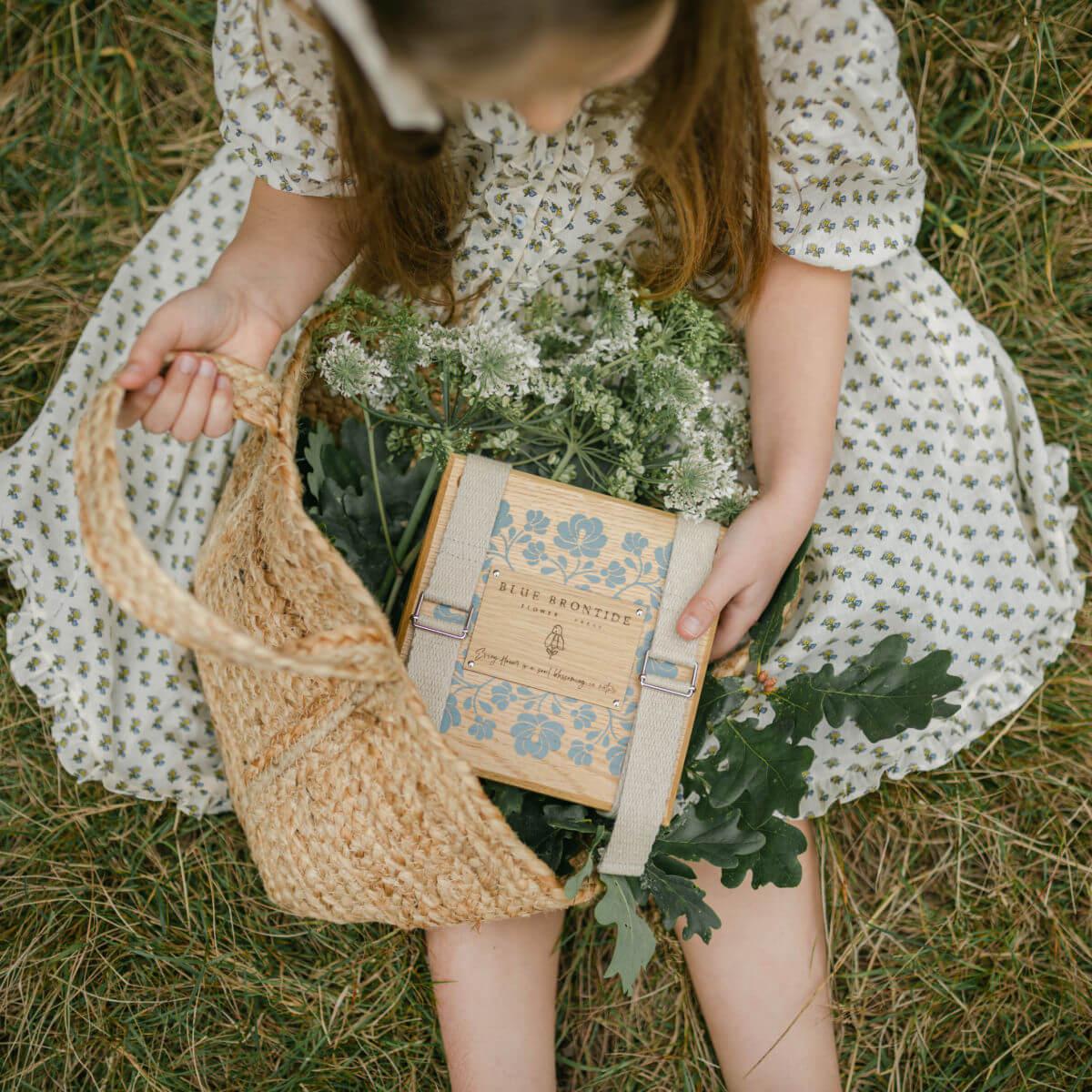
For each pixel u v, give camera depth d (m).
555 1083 1.22
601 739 0.98
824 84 0.92
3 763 1.35
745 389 1.19
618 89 0.81
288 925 1.34
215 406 0.90
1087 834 1.40
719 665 1.11
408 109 0.68
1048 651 1.34
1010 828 1.41
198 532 1.28
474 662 0.97
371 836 0.95
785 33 0.90
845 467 1.20
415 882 0.97
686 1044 1.32
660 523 1.01
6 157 1.48
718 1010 1.20
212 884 1.34
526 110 0.74
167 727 1.27
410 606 0.98
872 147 0.97
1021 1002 1.35
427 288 1.10
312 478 1.05
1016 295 1.50
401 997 1.32
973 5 1.46
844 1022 1.35
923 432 1.20
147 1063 1.28
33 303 1.47
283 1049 1.30
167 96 1.52
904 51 1.48
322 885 1.01
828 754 1.25
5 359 1.44
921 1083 1.34
